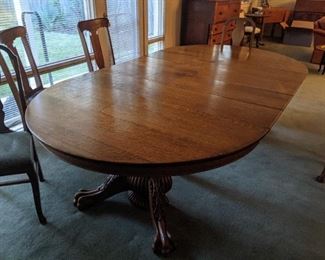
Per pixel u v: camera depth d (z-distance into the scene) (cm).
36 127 110
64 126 111
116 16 319
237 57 221
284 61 212
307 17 618
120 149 97
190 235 152
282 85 161
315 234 155
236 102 136
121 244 146
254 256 141
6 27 219
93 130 108
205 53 232
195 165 93
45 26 248
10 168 135
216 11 387
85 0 277
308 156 227
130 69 185
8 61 217
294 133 262
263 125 114
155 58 213
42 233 151
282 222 162
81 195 167
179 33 438
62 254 140
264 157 225
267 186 192
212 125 113
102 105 130
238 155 99
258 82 165
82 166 96
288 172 207
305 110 311
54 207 169
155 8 384
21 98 157
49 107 127
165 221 148
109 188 168
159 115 121
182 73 178
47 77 269
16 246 144
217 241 149
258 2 671
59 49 268
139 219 162
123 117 119
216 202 177
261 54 232
